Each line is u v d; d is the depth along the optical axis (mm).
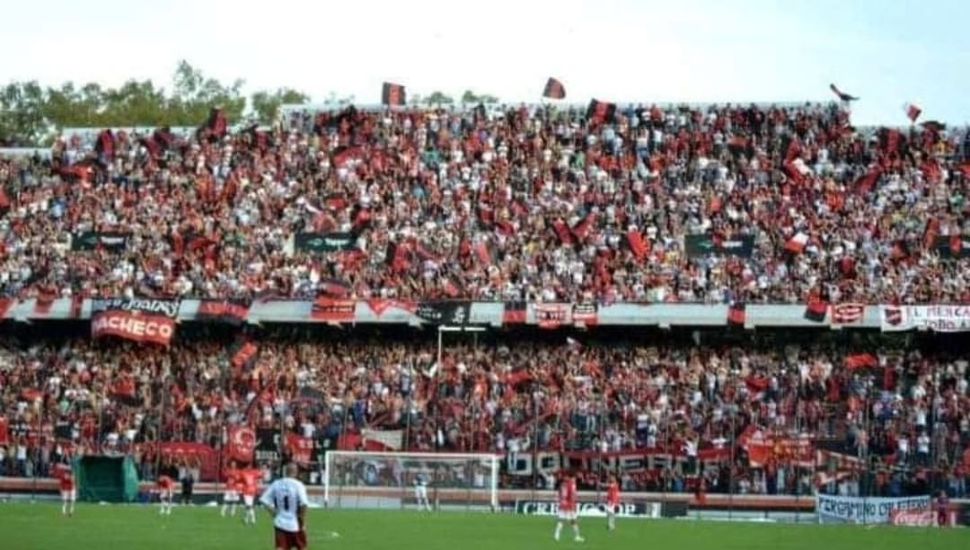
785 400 91750
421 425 92688
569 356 98500
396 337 101625
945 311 94125
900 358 95188
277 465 91250
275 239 106750
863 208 105125
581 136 114188
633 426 90812
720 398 92500
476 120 116625
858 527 77312
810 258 101438
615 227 105438
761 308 96188
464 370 97188
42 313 101250
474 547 57062
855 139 111562
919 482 85250
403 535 63531
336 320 99438
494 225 106188
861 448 87062
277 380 96938
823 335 98625
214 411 94375
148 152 114875
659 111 115312
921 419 89250
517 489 89000
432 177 110938
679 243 103625
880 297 96750
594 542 61688
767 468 87312
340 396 95375
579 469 89438
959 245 101312
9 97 181625
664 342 99500
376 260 104000
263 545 55781
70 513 75812
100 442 92875
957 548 60938
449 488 88688
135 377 98125
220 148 115125
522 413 92438
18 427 94125
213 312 99750
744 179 108875
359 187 110562
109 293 102938
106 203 110812
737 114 114688
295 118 118250
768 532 71125
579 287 100375
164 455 91562
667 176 109688
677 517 85625
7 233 108625
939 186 106688
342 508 87062
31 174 113938
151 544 55750
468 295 100188
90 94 186375
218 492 90438
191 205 110250
